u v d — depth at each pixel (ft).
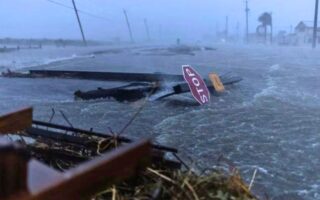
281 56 209.36
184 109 56.03
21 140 16.34
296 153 34.60
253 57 199.31
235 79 85.66
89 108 56.65
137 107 56.80
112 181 7.45
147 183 11.57
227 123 47.16
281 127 45.14
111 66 142.92
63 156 15.42
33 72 107.24
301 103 62.44
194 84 61.62
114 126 45.52
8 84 86.84
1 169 5.74
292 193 25.57
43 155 15.80
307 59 183.42
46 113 53.16
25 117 12.42
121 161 7.57
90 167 6.81
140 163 8.29
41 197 5.85
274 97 67.87
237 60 174.91
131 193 11.36
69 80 96.37
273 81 92.17
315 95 71.41
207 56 208.64
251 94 71.15
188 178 11.89
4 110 54.70
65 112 53.83
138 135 41.24
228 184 11.62
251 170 29.55
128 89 64.64
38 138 16.88
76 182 6.51
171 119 48.98
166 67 137.59
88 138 16.37
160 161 12.73
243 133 41.93
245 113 53.47
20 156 6.02
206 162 31.09
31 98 66.39
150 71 122.42
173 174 12.01
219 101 63.16
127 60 176.55
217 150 35.17
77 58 191.21
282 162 31.83
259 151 35.04
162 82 77.25
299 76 104.78
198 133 41.68
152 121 47.91
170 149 14.40
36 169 6.61
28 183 6.08
